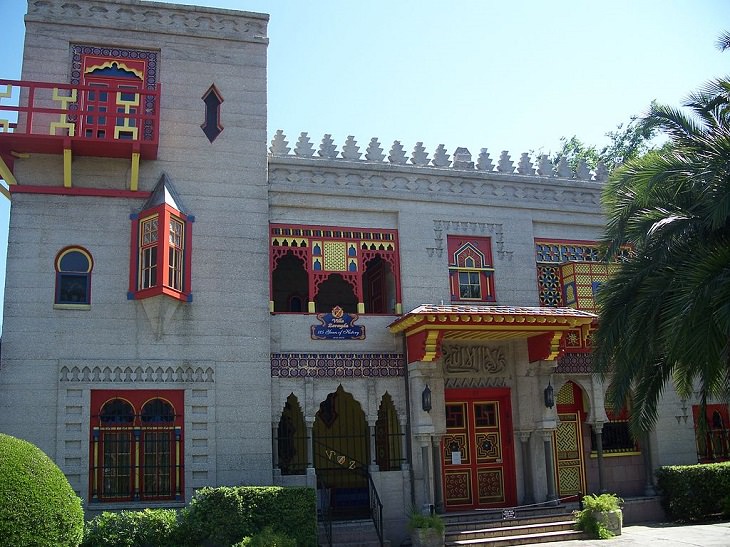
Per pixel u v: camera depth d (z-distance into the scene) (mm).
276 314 17453
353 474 20266
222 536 14266
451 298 18828
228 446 16266
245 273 17156
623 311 14141
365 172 18812
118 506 15375
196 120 17594
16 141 15805
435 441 17547
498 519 16906
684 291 11914
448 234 19188
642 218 14109
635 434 14438
